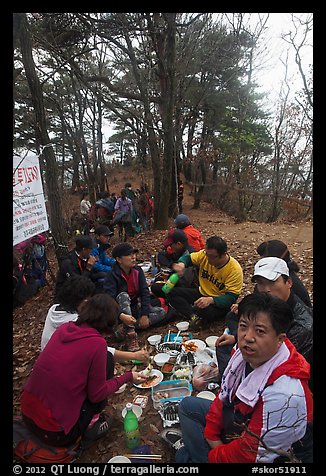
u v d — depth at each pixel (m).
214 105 14.28
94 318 2.20
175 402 2.58
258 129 12.77
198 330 3.73
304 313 2.23
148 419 2.55
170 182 9.80
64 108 16.59
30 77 4.62
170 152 9.38
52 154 4.98
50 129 17.11
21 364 3.59
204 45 10.52
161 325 3.93
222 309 3.59
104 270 4.92
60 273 4.11
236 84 13.31
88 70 14.14
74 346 2.08
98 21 8.06
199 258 3.79
